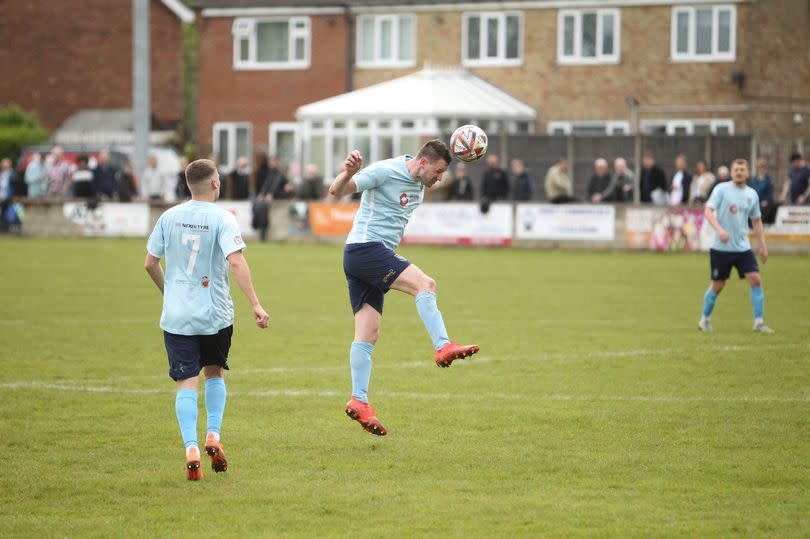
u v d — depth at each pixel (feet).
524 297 179.11
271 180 315.58
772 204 268.21
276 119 434.71
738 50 386.32
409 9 416.26
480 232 291.38
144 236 323.78
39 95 522.47
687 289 191.62
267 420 89.86
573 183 322.96
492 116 375.25
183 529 61.57
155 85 521.65
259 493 68.74
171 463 76.23
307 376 109.40
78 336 135.64
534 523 62.18
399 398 98.63
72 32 519.60
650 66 395.75
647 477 72.13
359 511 64.80
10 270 222.07
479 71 411.34
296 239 310.24
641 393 100.32
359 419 81.25
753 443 81.15
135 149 333.01
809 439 82.48
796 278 211.00
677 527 61.26
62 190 349.61
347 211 304.71
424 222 296.51
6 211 349.61
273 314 158.92
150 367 114.21
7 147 444.14
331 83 427.33
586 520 62.64
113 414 91.61
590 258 258.16
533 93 406.82
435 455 78.38
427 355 122.52
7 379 106.93
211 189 74.18
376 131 374.22
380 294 84.69
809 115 392.47
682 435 83.92
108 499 67.56
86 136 463.01
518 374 110.32
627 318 153.38
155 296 179.52
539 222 286.46
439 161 83.30
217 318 72.79
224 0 436.76
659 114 394.73
